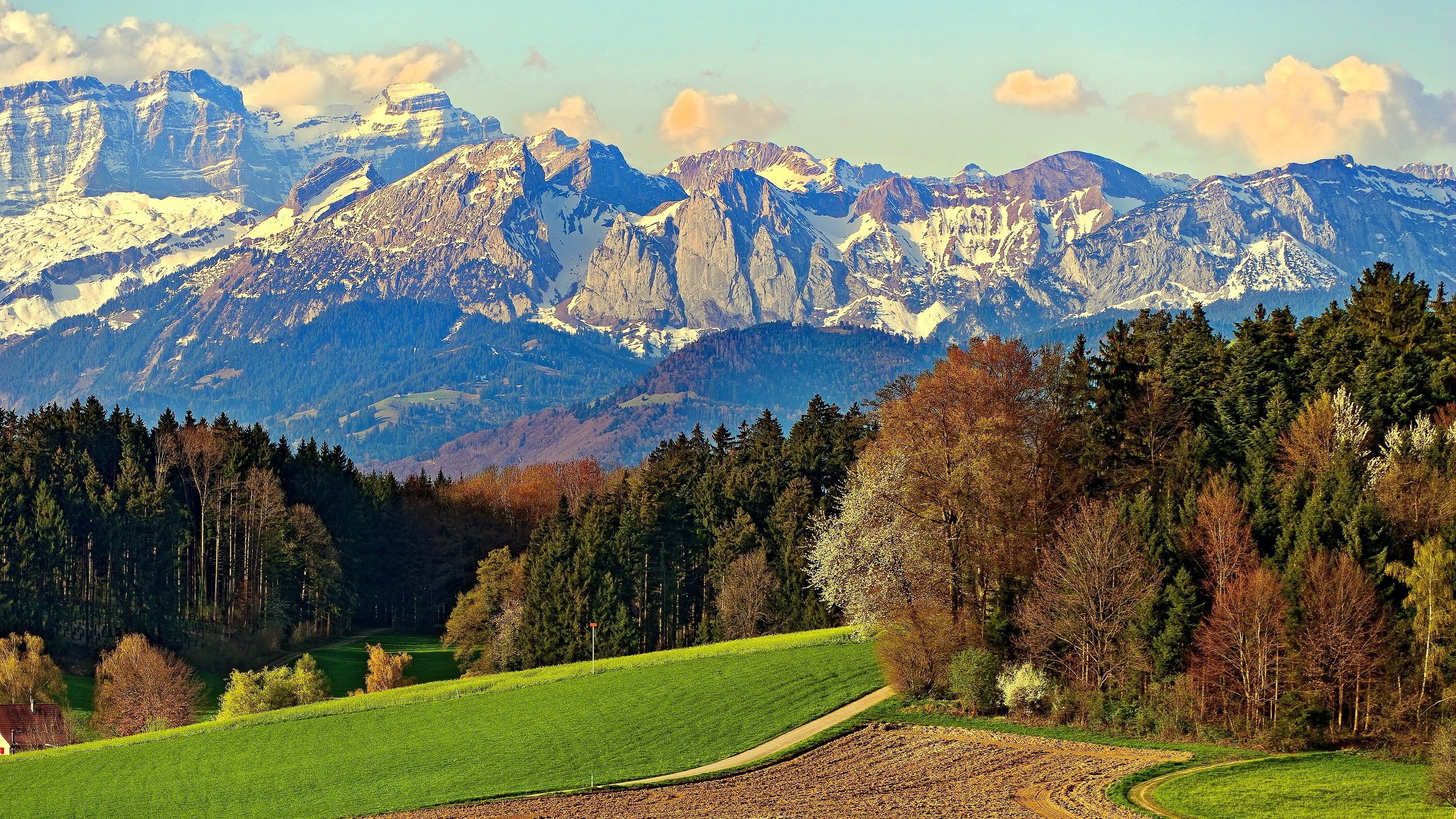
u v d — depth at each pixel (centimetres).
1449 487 8562
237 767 8981
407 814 7131
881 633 9381
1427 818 6150
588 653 13162
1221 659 7956
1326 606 7719
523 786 7769
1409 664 7588
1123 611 8338
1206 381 10975
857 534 9244
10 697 11631
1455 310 11494
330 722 10138
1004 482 8981
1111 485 9756
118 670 11662
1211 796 6600
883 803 6781
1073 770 7206
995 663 8562
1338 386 10625
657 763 8106
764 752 8106
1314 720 7619
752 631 13375
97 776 9056
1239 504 8944
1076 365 10481
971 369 9412
